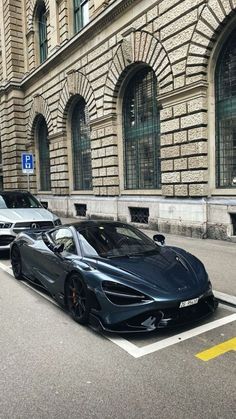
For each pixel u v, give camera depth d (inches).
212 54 423.8
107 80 605.0
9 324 199.0
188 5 434.6
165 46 473.4
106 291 175.8
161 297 168.7
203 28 418.6
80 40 667.4
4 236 358.3
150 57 503.2
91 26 619.5
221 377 138.7
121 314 170.1
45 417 116.2
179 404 121.6
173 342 170.1
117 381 137.0
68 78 733.3
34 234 281.1
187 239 439.2
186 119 451.8
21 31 999.0
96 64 633.6
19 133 1015.0
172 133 475.8
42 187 986.7
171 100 471.2
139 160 582.2
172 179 482.3
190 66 438.9
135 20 525.3
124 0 532.7
